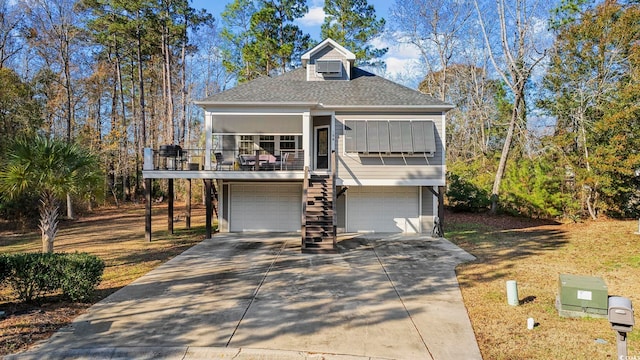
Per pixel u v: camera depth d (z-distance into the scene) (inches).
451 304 313.0
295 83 700.7
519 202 807.1
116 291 341.4
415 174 619.5
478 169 1029.8
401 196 678.5
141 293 336.5
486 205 891.4
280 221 688.4
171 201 665.0
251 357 224.4
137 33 1194.0
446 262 455.8
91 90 1251.8
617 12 780.0
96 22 1117.7
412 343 242.2
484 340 246.8
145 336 248.4
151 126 1476.4
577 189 758.5
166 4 1182.3
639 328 261.3
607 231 624.7
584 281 293.6
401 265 443.2
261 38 1142.3
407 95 656.4
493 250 518.9
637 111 668.1
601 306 280.1
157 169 601.9
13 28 1003.9
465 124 1305.4
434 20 1107.3
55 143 394.9
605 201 737.0
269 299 323.9
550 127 968.9
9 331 247.8
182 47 1318.9
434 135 616.1
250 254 500.1
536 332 257.4
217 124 702.5
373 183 619.8
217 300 320.5
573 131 802.8
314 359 222.1
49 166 382.6
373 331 260.2
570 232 639.8
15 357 217.3
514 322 274.7
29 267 290.7
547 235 621.9
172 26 1168.2
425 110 622.8
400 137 608.1
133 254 496.7
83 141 1113.4
